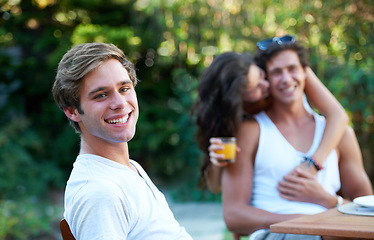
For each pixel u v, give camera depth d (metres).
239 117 2.53
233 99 2.51
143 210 1.49
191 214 6.13
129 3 8.12
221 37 6.61
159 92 8.48
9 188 6.84
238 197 2.46
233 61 2.55
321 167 2.42
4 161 7.03
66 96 1.51
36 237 5.81
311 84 2.62
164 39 7.43
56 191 7.85
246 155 2.51
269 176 2.49
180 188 7.35
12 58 8.25
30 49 8.52
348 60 5.72
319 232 1.61
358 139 5.79
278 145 2.49
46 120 8.46
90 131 1.52
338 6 5.62
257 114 2.63
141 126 8.07
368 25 5.64
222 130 2.55
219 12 6.47
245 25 6.40
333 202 2.35
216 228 5.21
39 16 8.05
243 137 2.53
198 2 6.54
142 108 8.32
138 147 8.14
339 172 2.64
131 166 1.63
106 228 1.36
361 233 1.55
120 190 1.44
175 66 7.89
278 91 2.55
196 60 7.17
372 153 5.84
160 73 8.50
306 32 5.77
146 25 7.98
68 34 8.06
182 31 6.91
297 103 2.56
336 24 5.68
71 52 1.51
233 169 2.50
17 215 5.74
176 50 7.38
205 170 2.66
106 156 1.55
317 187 2.37
